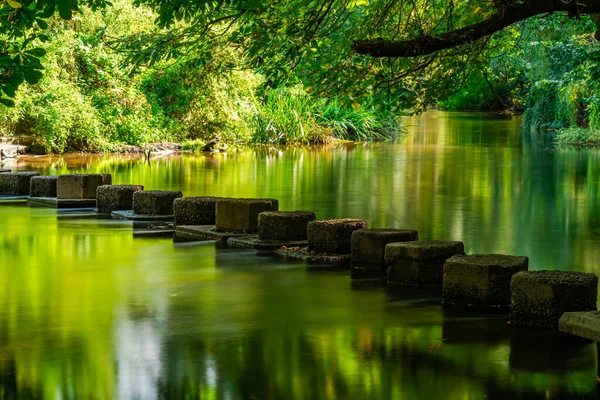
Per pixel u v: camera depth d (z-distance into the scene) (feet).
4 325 35.83
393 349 32.50
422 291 42.14
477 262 38.73
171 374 29.73
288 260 50.03
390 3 48.42
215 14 50.55
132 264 48.93
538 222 66.90
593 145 147.64
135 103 136.15
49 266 48.47
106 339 33.83
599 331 28.76
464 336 34.22
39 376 29.50
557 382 28.96
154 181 94.17
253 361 31.12
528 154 130.72
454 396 27.73
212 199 61.67
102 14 137.18
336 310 38.40
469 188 89.25
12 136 126.62
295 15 47.21
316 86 49.67
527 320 35.65
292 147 146.92
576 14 39.04
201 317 37.19
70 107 125.70
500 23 40.37
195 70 58.75
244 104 151.02
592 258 52.31
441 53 49.01
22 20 34.22
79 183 75.51
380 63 49.19
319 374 29.76
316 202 77.87
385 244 46.60
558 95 166.50
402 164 115.55
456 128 197.98
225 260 50.16
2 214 70.33
